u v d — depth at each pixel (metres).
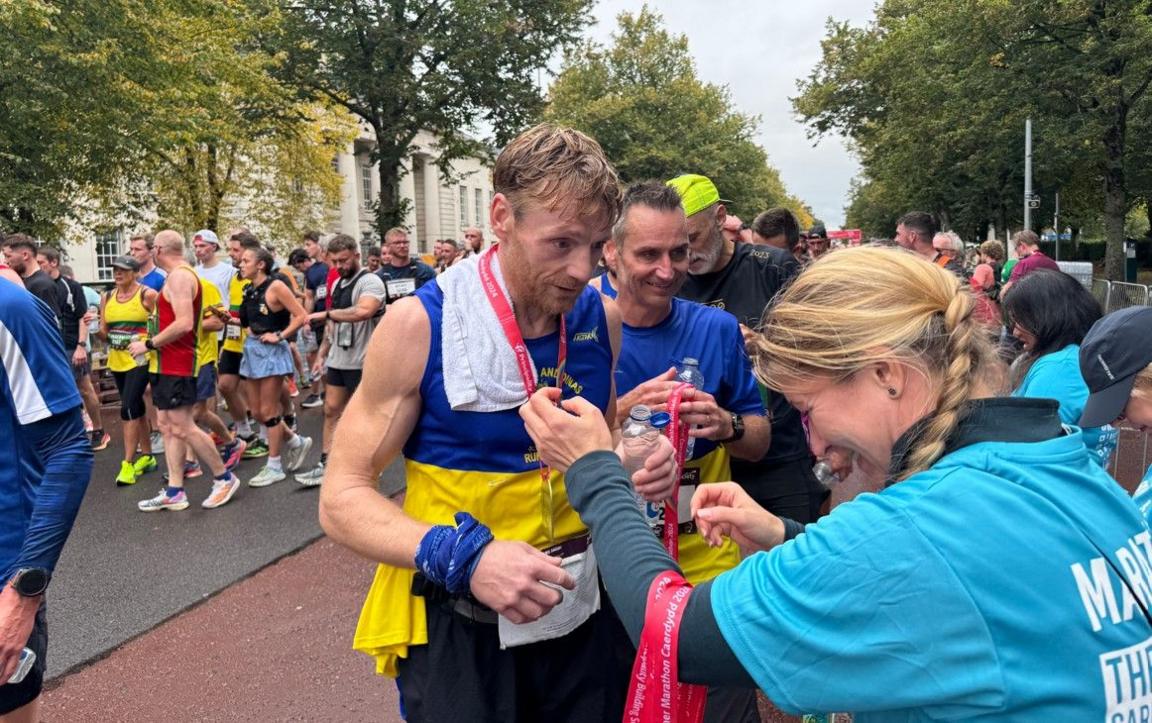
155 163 17.03
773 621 0.92
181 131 15.13
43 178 14.09
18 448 1.90
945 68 23.55
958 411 0.96
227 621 3.80
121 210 17.69
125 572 4.39
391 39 22.33
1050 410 0.99
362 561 4.55
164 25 14.74
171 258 5.39
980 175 26.38
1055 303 2.80
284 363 6.24
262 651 3.51
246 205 23.61
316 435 8.11
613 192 1.40
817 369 1.02
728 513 1.46
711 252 2.94
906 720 0.90
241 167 21.64
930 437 0.96
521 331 1.56
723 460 2.29
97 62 12.89
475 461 1.51
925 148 25.70
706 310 2.40
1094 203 31.53
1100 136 20.69
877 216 48.00
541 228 1.37
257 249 6.26
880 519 0.90
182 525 5.20
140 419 6.49
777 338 1.06
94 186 16.22
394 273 6.46
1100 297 11.02
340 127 24.80
